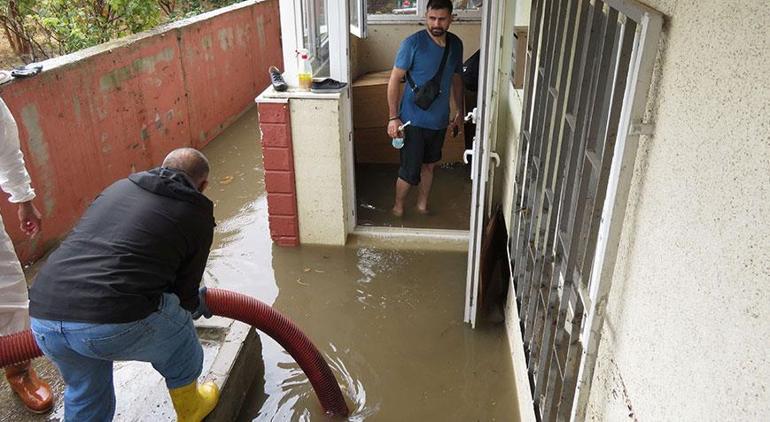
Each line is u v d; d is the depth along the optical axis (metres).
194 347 2.57
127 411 2.93
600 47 1.85
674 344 1.29
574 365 1.98
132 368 3.20
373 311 3.90
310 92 4.14
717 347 1.11
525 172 3.12
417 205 5.20
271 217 4.49
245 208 5.30
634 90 1.46
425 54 4.32
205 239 2.42
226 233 4.86
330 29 4.12
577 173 2.00
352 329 3.74
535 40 3.05
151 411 2.87
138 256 2.21
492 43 2.95
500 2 2.87
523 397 2.96
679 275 1.28
